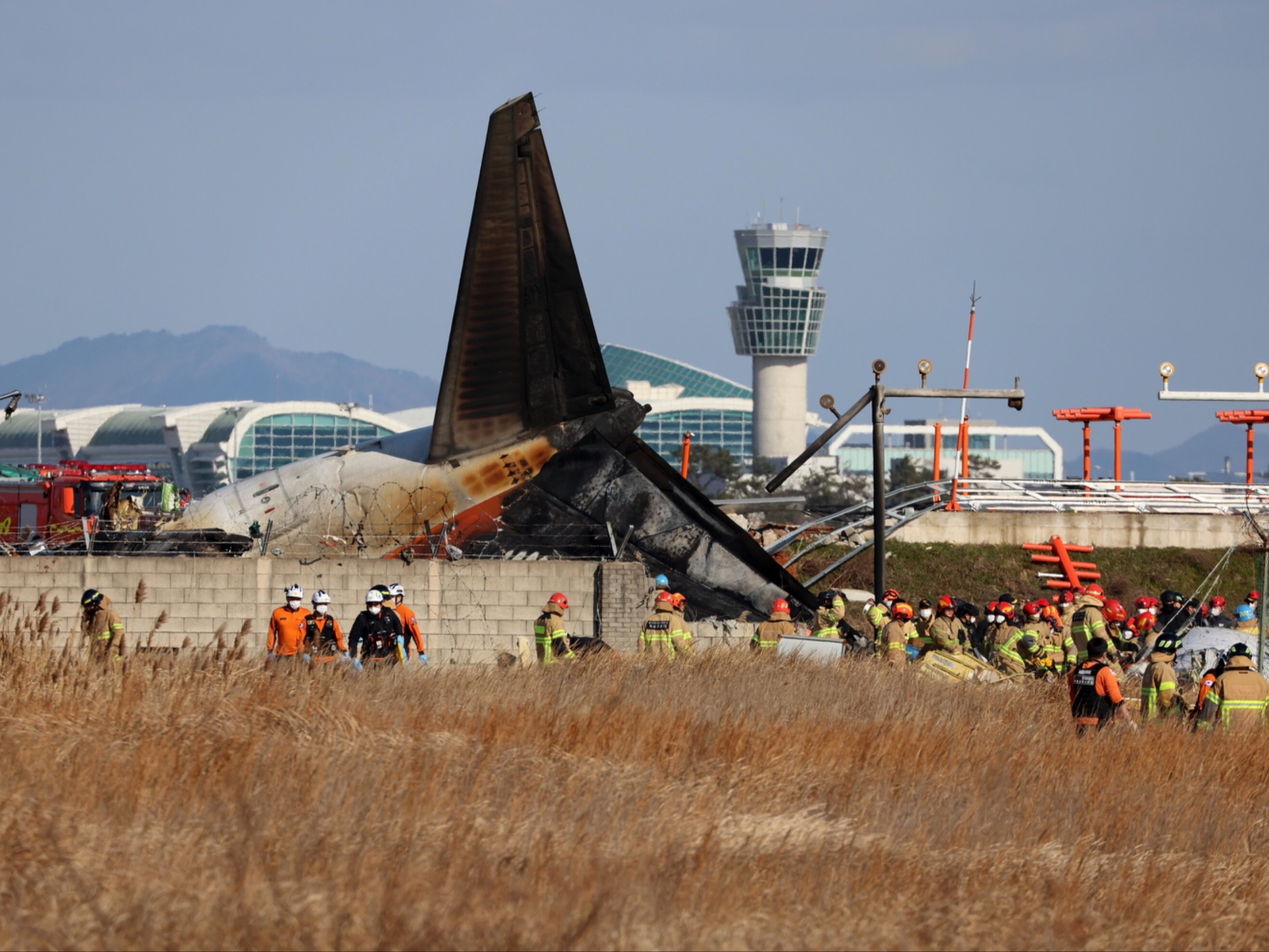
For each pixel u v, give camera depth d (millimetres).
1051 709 65375
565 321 103875
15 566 95250
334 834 33688
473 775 40531
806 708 59844
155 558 95125
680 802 39438
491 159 100250
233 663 54719
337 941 28047
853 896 33625
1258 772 53406
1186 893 38000
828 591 92562
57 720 45000
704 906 31406
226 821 34500
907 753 49906
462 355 104188
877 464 99312
